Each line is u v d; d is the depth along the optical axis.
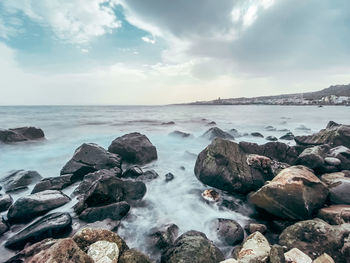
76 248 3.87
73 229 5.86
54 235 5.54
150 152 12.73
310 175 7.09
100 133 23.38
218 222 6.38
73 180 9.43
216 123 34.69
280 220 6.31
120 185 7.57
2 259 4.98
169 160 13.51
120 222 6.43
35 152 15.25
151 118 45.09
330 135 12.99
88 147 10.79
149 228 6.27
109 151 12.23
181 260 4.52
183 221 6.75
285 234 5.42
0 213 6.81
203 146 17.52
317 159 9.18
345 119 39.41
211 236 5.98
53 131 24.52
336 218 5.63
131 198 7.73
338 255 4.58
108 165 10.20
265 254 4.41
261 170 8.77
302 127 27.61
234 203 7.71
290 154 10.60
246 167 8.73
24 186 8.98
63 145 17.39
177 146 17.48
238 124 33.19
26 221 6.33
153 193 8.61
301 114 54.06
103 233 4.85
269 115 52.22
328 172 8.91
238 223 6.33
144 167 11.86
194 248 4.78
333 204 6.54
